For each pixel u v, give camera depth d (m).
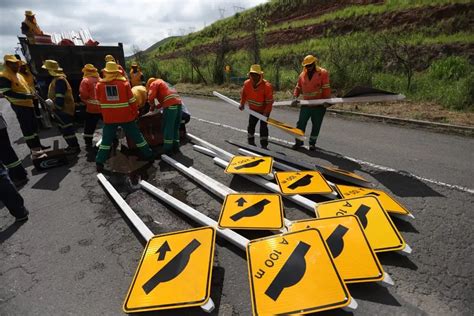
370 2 19.67
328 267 2.38
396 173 4.59
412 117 7.64
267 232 3.21
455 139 6.06
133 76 11.08
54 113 5.74
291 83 13.22
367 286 2.47
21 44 8.67
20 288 2.67
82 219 3.71
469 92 8.06
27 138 5.78
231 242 3.05
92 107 5.94
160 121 6.12
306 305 2.17
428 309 2.25
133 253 3.05
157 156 5.71
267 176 4.32
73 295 2.56
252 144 6.24
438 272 2.59
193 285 2.42
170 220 3.61
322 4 23.22
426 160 5.04
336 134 6.81
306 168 4.79
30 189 4.58
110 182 4.70
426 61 11.85
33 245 3.25
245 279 2.64
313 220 3.00
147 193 4.27
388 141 6.13
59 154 5.39
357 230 2.80
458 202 3.67
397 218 3.37
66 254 3.08
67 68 7.82
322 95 5.36
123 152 5.93
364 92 4.77
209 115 9.52
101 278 2.73
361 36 15.31
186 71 21.06
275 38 21.91
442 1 14.59
